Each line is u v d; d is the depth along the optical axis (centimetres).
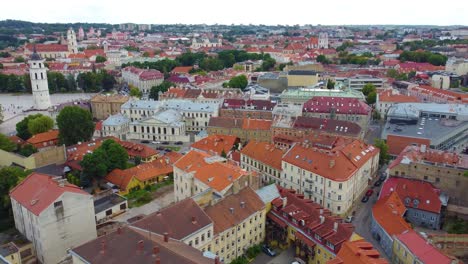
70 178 14412
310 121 19188
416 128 18350
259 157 15125
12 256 9650
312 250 9856
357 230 11662
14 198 10681
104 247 7625
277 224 10850
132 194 13925
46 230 9756
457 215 12300
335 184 12075
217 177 11462
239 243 10294
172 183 15000
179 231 8869
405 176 13038
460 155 13462
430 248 8888
